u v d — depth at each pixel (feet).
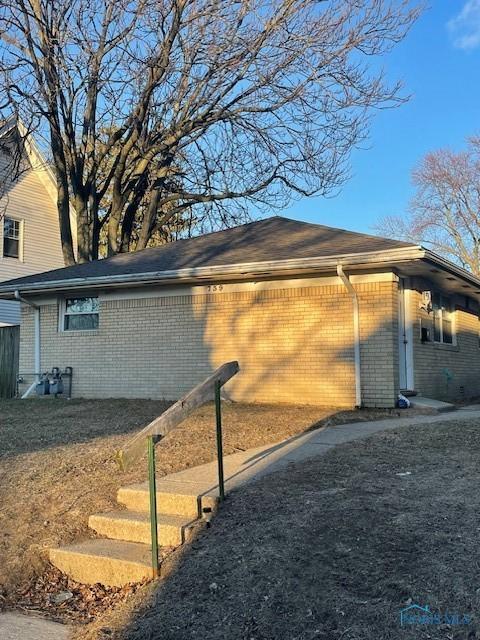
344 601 11.19
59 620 13.41
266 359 39.47
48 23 52.90
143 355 43.96
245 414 32.50
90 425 29.89
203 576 13.11
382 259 33.60
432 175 140.15
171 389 42.63
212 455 22.40
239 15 52.75
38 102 54.65
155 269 41.88
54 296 48.19
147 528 16.15
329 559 12.67
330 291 37.76
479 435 24.09
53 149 61.41
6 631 12.76
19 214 74.64
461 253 138.62
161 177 64.34
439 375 42.96
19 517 17.81
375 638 10.14
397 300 36.88
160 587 13.17
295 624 10.92
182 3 52.24
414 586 11.25
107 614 12.96
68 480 20.07
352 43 53.06
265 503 16.21
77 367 46.62
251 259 38.55
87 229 64.39
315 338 37.99
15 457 23.00
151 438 14.24
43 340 48.42
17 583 15.17
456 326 47.91
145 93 57.36
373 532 13.57
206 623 11.53
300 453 21.67
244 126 62.64
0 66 50.57
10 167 71.36
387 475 18.02
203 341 41.73
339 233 43.19
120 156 63.10
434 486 16.57
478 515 14.03
